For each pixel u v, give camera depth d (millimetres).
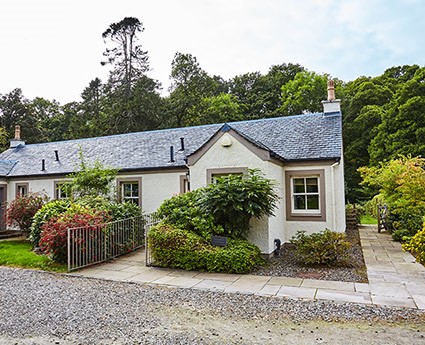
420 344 4148
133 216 11477
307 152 11617
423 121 22188
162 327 4812
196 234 9055
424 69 23328
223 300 6074
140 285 7223
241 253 8188
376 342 4223
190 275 7988
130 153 15742
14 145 21000
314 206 11539
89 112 39406
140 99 33250
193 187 10891
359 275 7668
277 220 10594
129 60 39031
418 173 10906
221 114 33781
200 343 4250
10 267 9297
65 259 9211
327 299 6008
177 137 15969
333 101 13766
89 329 4766
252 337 4430
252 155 10023
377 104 28938
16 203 13781
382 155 24094
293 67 39969
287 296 6234
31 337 4527
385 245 11508
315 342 4250
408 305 5617
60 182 15773
